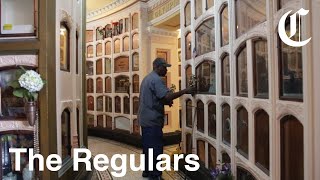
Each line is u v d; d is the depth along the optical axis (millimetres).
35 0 1304
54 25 1411
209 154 1720
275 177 921
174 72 3287
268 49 962
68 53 1728
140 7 3146
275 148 922
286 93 873
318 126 706
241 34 1228
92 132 3969
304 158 741
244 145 1233
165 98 1926
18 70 1328
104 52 3809
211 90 1683
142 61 3152
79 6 2033
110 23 3705
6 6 1396
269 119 969
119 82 3596
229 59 1374
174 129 3246
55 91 1418
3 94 1357
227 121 1446
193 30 1978
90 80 4055
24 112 1336
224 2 1438
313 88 714
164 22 2932
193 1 1977
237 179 1308
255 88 1111
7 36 1319
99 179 2053
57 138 1456
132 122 3322
